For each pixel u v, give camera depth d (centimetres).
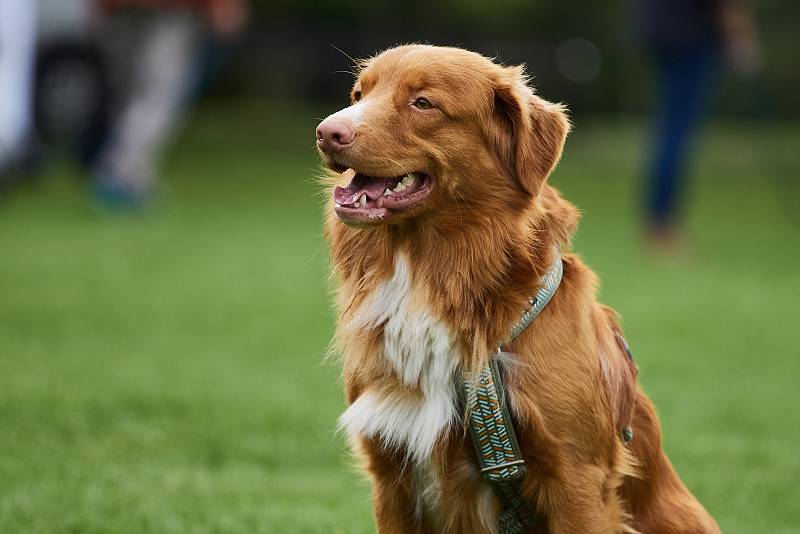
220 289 1756
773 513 902
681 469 1003
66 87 2412
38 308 1545
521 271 647
